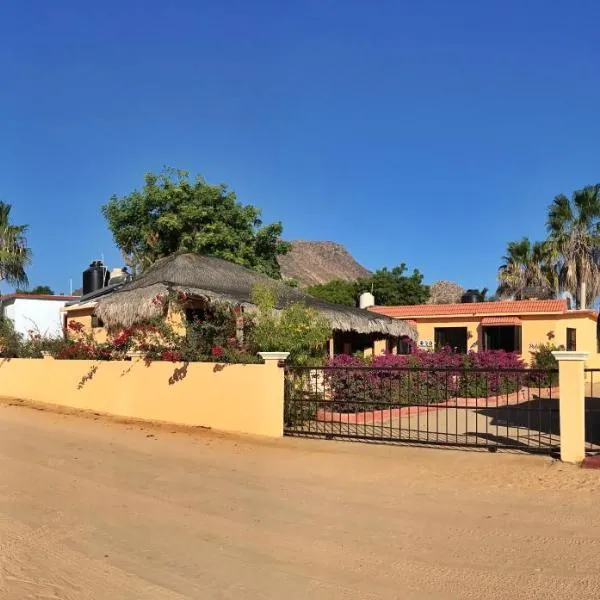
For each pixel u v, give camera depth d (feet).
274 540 18.42
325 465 28.71
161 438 36.37
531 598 14.34
